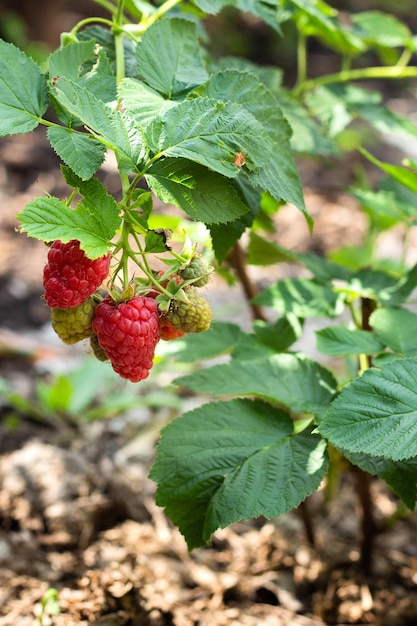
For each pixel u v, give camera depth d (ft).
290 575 1.95
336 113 2.02
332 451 1.63
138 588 1.78
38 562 1.94
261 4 1.70
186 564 1.97
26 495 2.09
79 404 2.55
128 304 1.30
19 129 1.30
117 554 1.93
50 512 2.05
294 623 1.84
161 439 1.48
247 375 1.57
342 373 2.63
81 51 1.41
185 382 1.55
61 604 1.75
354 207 4.08
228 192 1.33
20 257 3.58
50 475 2.14
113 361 1.31
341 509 2.14
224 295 3.33
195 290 1.34
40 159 4.26
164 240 1.32
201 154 1.29
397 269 2.55
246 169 1.33
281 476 1.43
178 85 1.42
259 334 1.72
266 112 1.42
